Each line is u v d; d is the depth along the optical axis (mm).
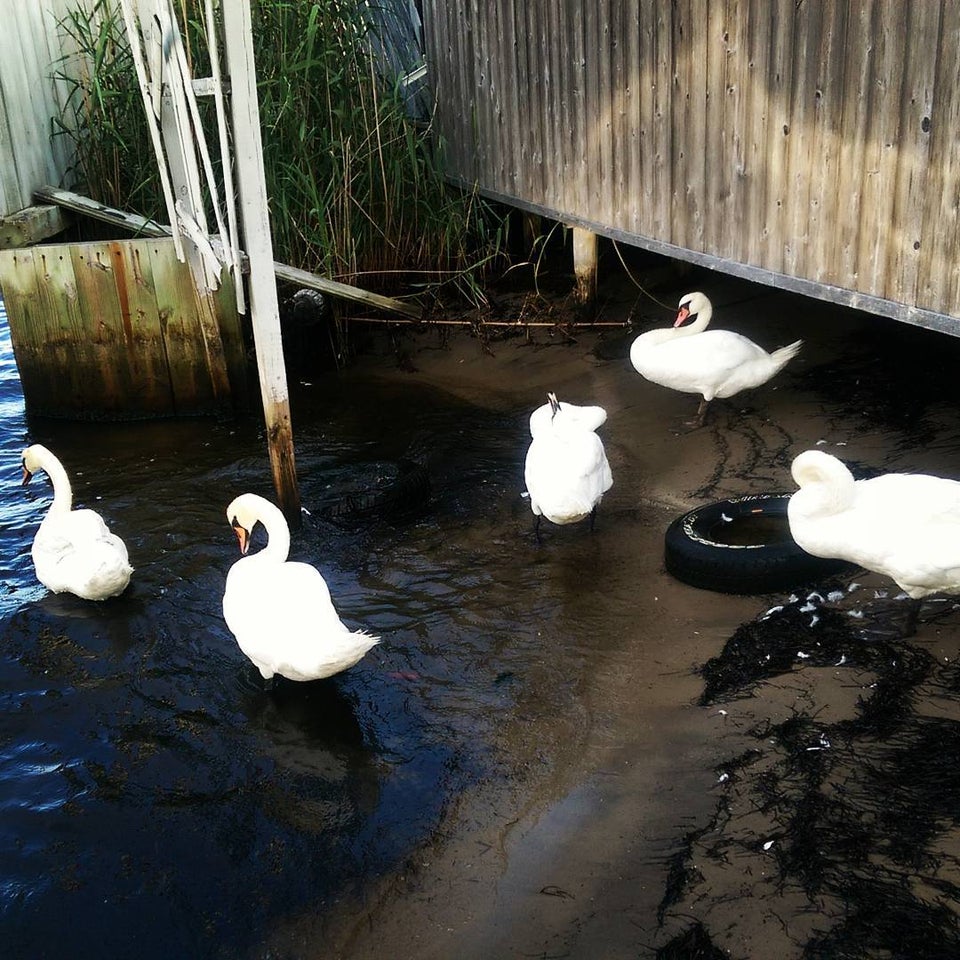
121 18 6781
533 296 6676
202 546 4375
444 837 2807
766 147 4453
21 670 3662
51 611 3986
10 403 6031
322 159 6355
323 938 2557
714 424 4840
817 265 4348
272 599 3293
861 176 4035
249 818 2947
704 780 2846
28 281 5531
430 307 6582
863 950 2305
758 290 6254
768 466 4395
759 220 4602
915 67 3703
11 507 4812
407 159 6613
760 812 2707
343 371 6117
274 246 6258
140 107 6246
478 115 6645
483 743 3117
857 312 5727
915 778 2736
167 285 5492
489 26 6270
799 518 3238
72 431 5660
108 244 5438
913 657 3180
